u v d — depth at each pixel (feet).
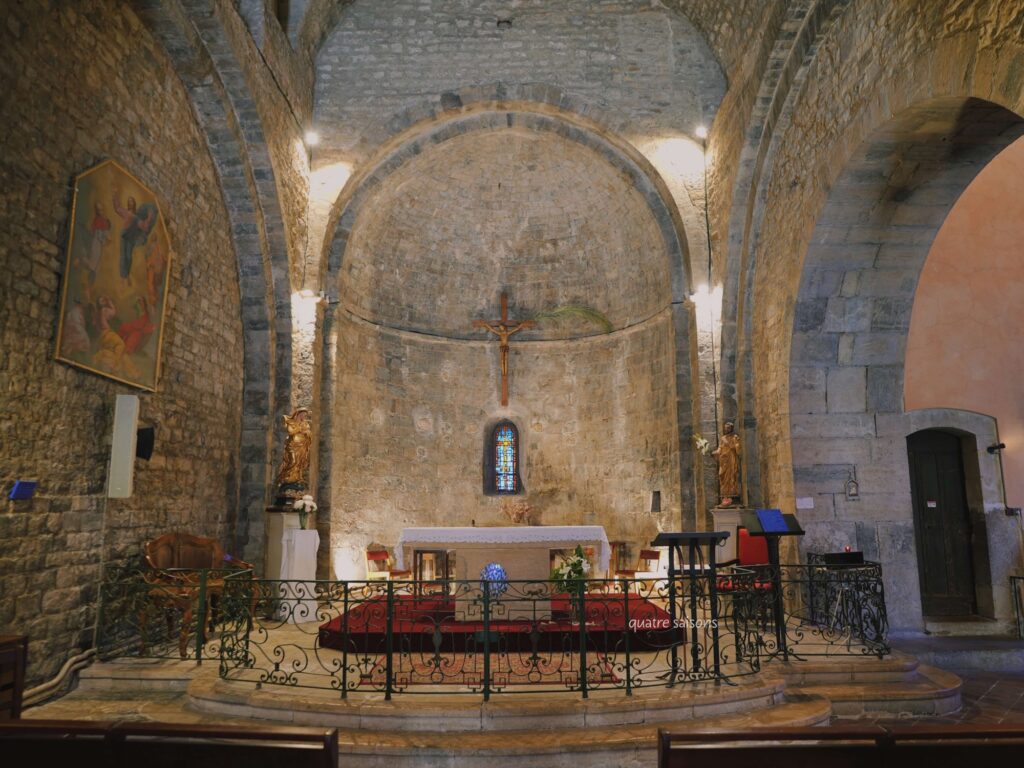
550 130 45.39
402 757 18.69
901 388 34.22
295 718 20.49
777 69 34.42
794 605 32.94
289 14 40.24
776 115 34.88
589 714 20.15
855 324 33.47
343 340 44.57
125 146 27.99
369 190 44.37
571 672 23.11
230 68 32.81
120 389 27.43
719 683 22.07
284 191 39.04
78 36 24.90
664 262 46.42
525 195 50.24
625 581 21.90
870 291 32.96
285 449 37.52
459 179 48.96
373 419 46.80
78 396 25.02
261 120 35.50
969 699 25.17
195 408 33.45
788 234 34.47
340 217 43.88
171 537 29.55
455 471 50.52
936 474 37.24
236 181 36.32
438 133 44.88
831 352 33.81
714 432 41.42
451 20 44.88
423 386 50.01
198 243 34.04
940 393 36.47
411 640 25.95
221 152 35.45
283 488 37.17
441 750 18.63
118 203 26.73
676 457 44.06
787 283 34.42
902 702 23.18
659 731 10.70
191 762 10.50
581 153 47.06
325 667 24.06
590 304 51.34
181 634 26.09
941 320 37.04
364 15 44.80
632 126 44.01
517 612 27.86
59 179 23.97
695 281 42.80
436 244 50.57
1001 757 10.08
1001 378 36.55
